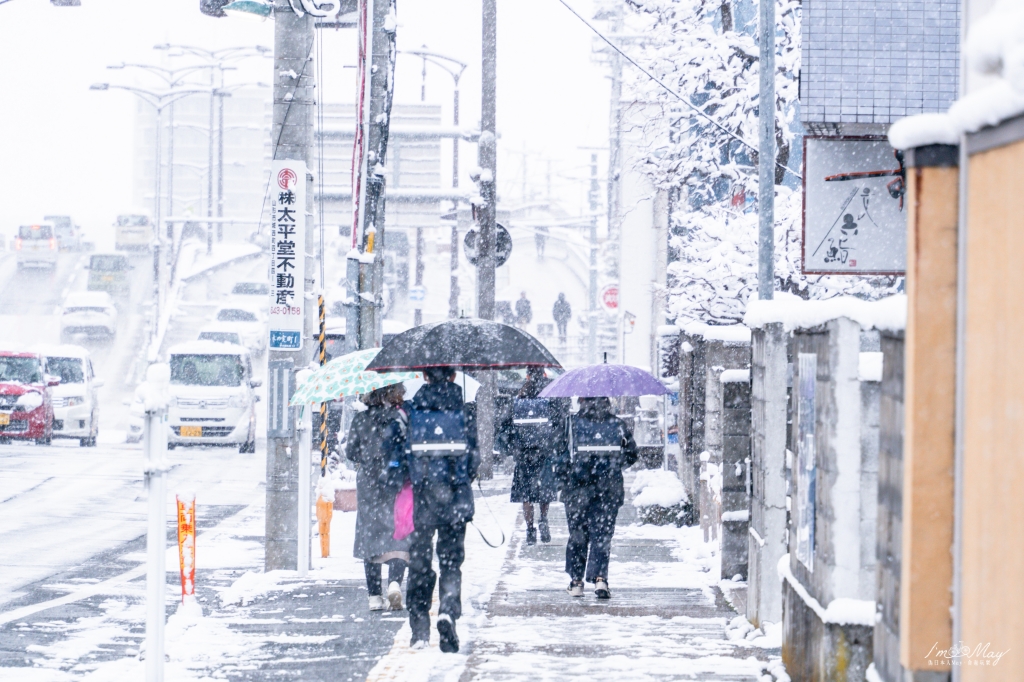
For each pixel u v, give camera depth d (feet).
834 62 99.19
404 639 81.00
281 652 77.97
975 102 34.30
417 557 78.23
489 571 113.39
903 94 98.78
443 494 76.64
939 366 37.50
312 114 113.29
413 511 81.66
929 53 98.78
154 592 65.77
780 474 79.46
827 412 58.44
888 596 46.44
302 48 112.37
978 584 35.19
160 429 65.98
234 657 76.48
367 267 145.79
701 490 128.36
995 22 32.04
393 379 88.17
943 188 37.27
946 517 37.63
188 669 73.10
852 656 56.18
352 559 119.75
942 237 37.37
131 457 232.94
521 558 122.11
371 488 90.94
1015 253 32.65
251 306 461.78
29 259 631.97
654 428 221.66
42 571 115.34
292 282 111.14
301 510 109.09
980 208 35.19
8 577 111.75
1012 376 32.78
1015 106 32.07
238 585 101.35
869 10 99.04
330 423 249.96
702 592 101.14
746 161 208.13
